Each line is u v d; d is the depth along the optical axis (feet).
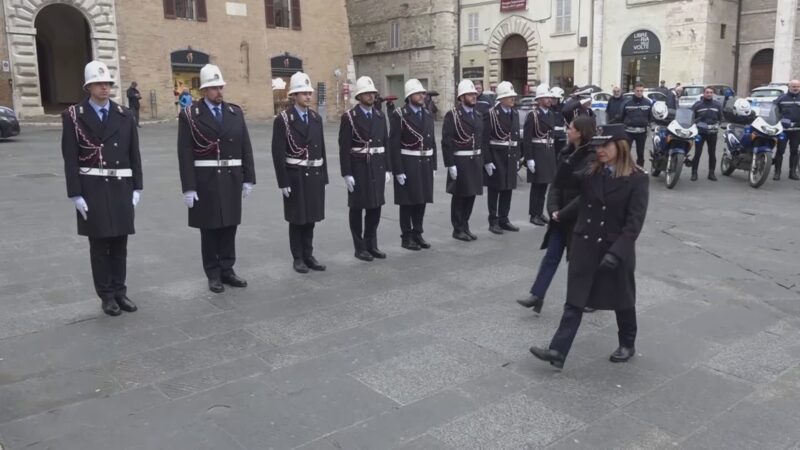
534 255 25.81
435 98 135.13
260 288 21.61
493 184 29.32
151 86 98.68
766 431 12.90
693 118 41.86
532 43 124.57
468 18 133.39
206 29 103.45
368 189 24.59
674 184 41.22
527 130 30.86
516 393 14.38
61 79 115.03
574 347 16.94
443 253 26.13
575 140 16.67
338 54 120.78
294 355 16.29
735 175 46.85
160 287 21.65
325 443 12.35
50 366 15.66
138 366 15.66
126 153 19.04
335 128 103.65
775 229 30.40
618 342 17.21
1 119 68.18
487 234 29.58
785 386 14.79
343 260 25.05
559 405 13.88
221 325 18.29
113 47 94.53
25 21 87.51
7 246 26.58
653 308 19.77
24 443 12.32
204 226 20.71
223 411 13.52
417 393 14.34
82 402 13.91
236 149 21.04
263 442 12.36
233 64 107.04
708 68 106.42
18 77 87.76
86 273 23.06
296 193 22.71
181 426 12.93
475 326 18.28
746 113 43.86
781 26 104.42
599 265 14.85
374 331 17.85
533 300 19.07
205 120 20.53
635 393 14.43
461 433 12.75
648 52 111.04
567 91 121.49
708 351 16.67
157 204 35.78
